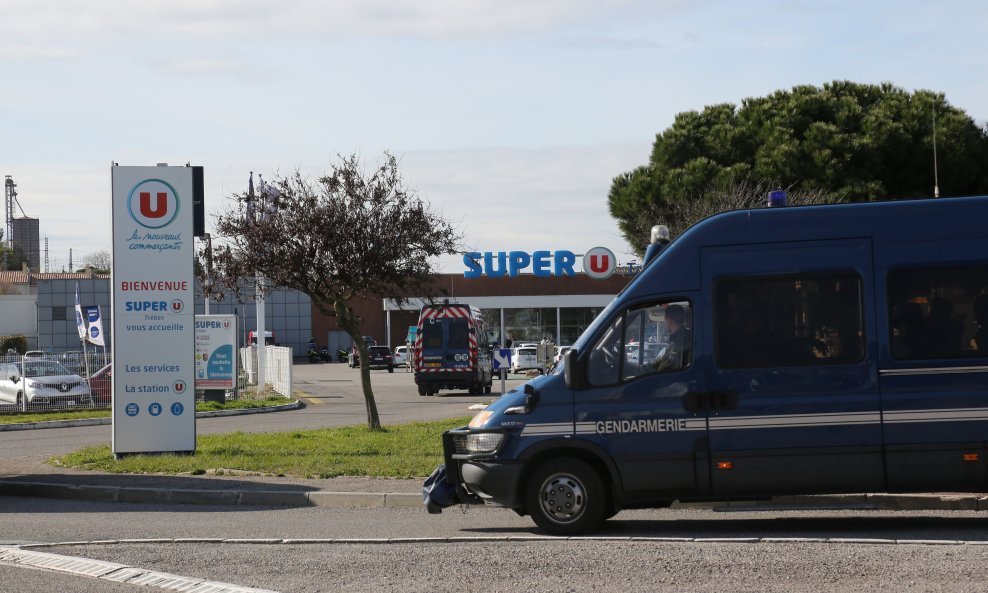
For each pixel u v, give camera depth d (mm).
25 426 49594
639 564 14805
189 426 31266
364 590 13750
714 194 72625
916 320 17922
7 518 21906
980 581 13266
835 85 80812
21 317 150250
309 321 152625
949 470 17688
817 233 18234
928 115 75375
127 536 19000
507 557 15672
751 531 18281
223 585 14102
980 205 18141
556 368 19125
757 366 18062
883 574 13750
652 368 18312
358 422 45812
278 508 23375
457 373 69000
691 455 18078
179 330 31312
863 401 17844
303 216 36094
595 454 18344
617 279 131375
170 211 31281
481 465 18484
